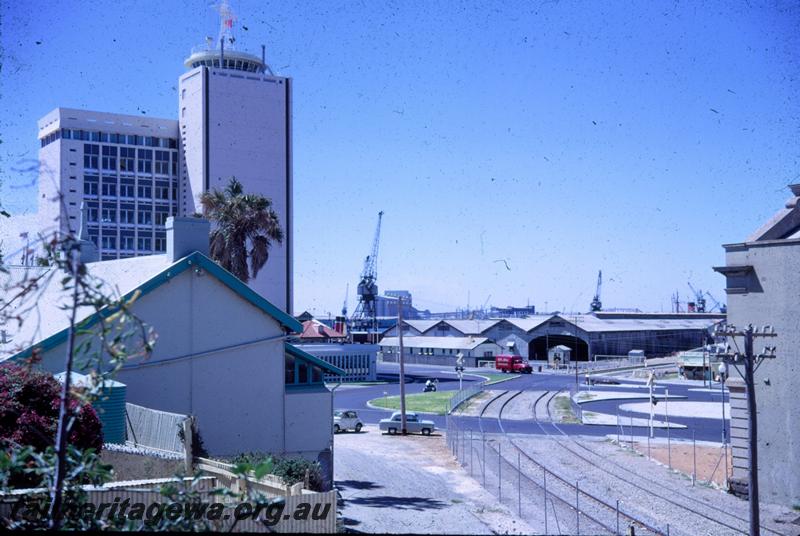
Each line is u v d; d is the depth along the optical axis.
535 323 141.25
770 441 32.41
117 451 21.38
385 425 53.62
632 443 47.84
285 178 133.25
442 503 28.83
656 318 186.12
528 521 26.08
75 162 128.25
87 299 7.13
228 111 129.75
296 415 30.19
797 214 33.28
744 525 27.45
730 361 24.44
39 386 16.50
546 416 63.56
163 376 27.50
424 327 158.12
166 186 134.50
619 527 25.92
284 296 132.00
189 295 28.19
